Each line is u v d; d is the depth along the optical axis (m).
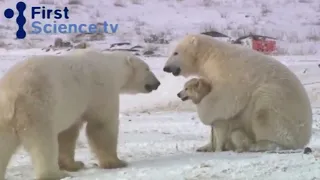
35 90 8.99
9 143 8.94
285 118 12.34
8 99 8.81
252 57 12.91
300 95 12.70
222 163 10.24
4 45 56.72
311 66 37.06
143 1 83.12
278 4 85.44
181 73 14.09
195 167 9.91
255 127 12.48
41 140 8.99
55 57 10.02
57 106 9.36
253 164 10.02
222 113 12.66
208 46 13.57
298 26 74.62
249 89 12.58
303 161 10.21
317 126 19.55
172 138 16.48
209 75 13.22
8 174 10.30
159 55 50.44
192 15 79.25
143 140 15.97
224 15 79.75
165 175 9.25
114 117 11.11
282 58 46.94
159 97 28.92
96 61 10.89
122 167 10.86
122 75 11.89
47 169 9.05
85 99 10.45
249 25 74.69
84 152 13.68
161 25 73.56
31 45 57.66
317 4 84.94
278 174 9.11
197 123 21.12
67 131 10.81
